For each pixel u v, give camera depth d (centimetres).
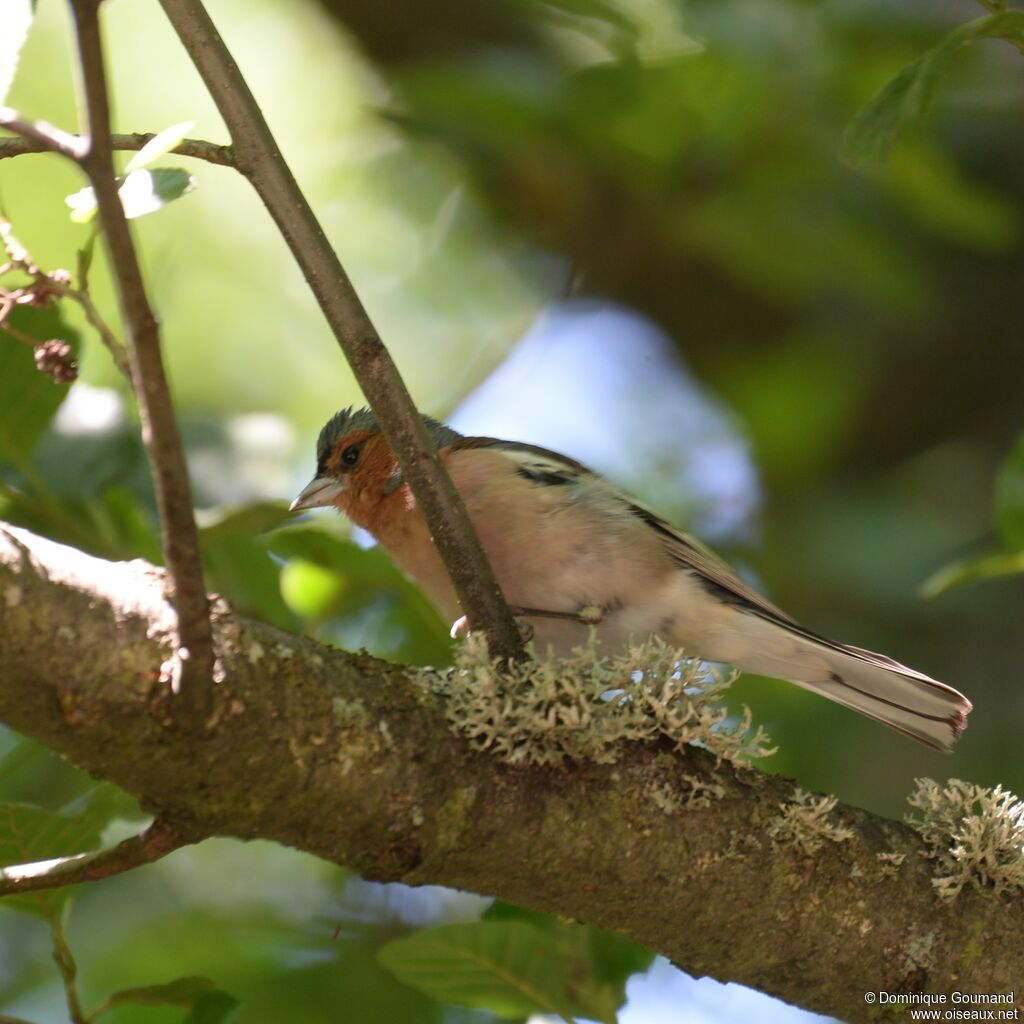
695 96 1187
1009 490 804
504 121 1205
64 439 844
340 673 528
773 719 1187
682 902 576
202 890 1227
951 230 1235
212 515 830
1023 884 619
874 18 1149
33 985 1152
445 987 709
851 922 595
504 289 1566
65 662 461
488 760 547
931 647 1289
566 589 846
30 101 1525
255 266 1619
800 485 1441
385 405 612
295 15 1578
